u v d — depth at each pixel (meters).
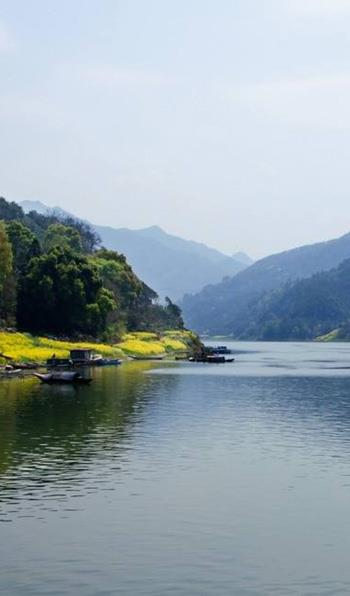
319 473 45.12
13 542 32.12
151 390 95.88
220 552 31.14
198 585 27.73
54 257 174.75
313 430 61.97
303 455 50.72
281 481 43.03
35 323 173.50
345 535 33.41
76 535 33.06
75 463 47.34
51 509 37.00
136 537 32.84
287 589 27.48
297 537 33.09
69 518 35.53
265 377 127.00
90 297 179.50
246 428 62.78
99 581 28.00
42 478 43.31
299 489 41.19
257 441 56.16
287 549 31.56
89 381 103.88
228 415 71.44
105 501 38.47
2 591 27.05
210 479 43.41
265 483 42.50
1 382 105.44
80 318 175.12
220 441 56.00
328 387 106.12
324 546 31.98
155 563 29.81
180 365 161.62
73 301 173.00
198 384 107.81
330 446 54.19
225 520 35.41
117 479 43.19
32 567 29.33
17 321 170.75
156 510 36.91
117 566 29.47
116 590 27.20
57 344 161.25
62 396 86.06
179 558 30.39
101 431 60.00
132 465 46.97
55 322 175.12
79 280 173.88
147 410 74.19
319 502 38.59
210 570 29.19
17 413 70.31
